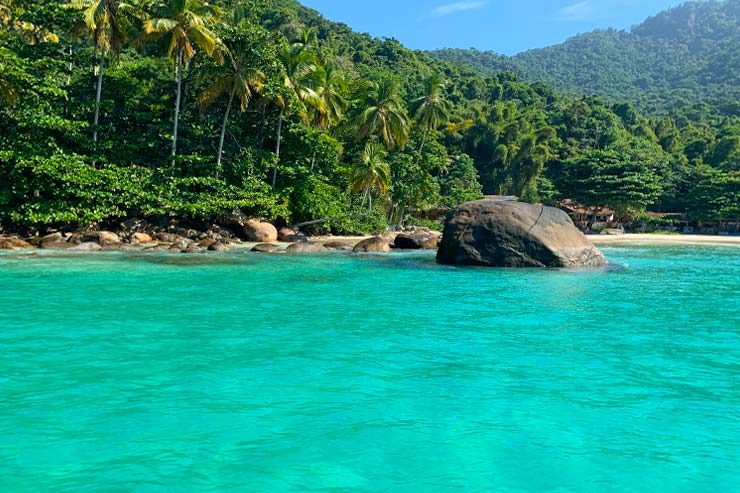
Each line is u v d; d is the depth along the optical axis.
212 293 15.62
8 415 6.48
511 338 10.69
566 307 14.23
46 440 5.83
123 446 5.71
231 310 13.17
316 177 43.44
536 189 87.62
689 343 10.42
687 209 75.38
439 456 5.61
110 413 6.59
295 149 43.59
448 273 21.19
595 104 122.00
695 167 86.94
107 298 14.41
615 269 23.67
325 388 7.62
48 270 19.56
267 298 15.00
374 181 46.91
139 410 6.70
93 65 36.00
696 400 7.34
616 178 66.94
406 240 34.16
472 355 9.42
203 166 37.00
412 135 65.38
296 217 43.31
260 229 36.97
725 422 6.61
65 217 30.38
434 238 34.88
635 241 50.56
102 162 34.94
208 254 26.92
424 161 59.69
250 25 38.31
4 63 30.80
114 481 4.98
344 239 42.19
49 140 32.09
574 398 7.36
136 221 34.38
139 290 15.83
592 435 6.19
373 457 5.57
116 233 32.72
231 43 37.03
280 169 41.38
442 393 7.49
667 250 39.00
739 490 5.05
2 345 9.57
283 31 82.31
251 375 8.15
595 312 13.57
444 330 11.34
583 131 109.69
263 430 6.17
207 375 8.11
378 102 50.25
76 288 15.92
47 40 37.72
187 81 39.88
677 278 21.16
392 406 6.98
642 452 5.79
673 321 12.55
